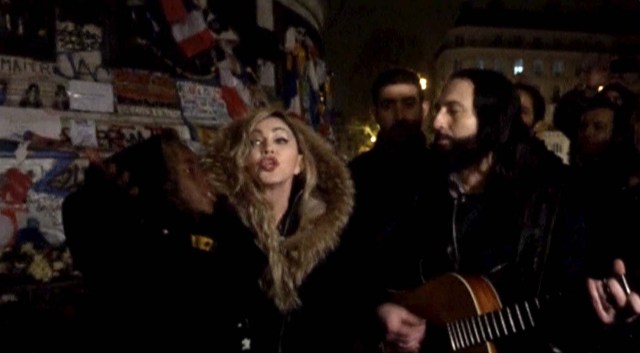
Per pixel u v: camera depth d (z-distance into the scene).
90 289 1.76
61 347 3.26
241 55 5.36
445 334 2.11
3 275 3.47
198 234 1.75
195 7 4.68
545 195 2.07
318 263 2.10
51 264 3.65
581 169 2.43
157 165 1.77
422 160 2.68
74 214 1.74
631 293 1.70
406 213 2.35
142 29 4.34
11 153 3.61
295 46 6.37
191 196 1.77
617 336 1.84
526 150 2.14
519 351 1.99
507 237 2.10
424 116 3.28
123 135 4.15
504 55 45.50
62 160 3.81
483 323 2.01
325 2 7.67
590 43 43.53
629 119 2.65
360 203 2.55
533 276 2.02
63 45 3.91
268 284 1.93
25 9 3.72
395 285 2.30
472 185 2.22
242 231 1.85
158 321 1.69
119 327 1.71
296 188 2.20
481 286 2.05
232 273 1.77
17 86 3.68
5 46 3.64
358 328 2.13
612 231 2.20
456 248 2.18
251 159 2.05
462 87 2.16
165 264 1.69
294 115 2.20
